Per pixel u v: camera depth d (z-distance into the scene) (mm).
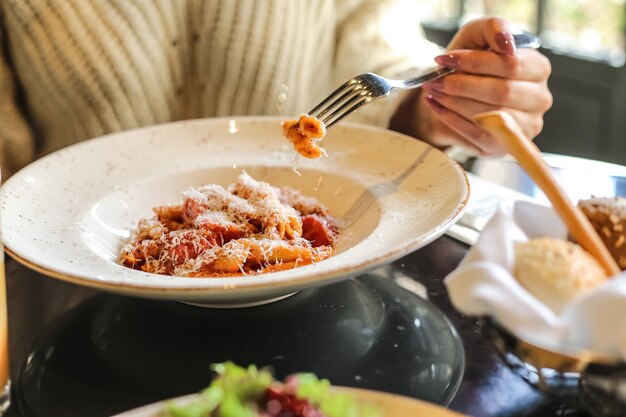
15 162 1272
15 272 860
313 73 1429
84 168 948
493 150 1036
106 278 632
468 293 514
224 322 734
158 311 765
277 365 662
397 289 783
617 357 490
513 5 2551
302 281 616
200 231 793
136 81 1267
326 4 1383
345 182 926
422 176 873
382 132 968
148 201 942
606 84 2281
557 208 563
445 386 616
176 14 1289
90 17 1203
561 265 521
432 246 871
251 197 868
